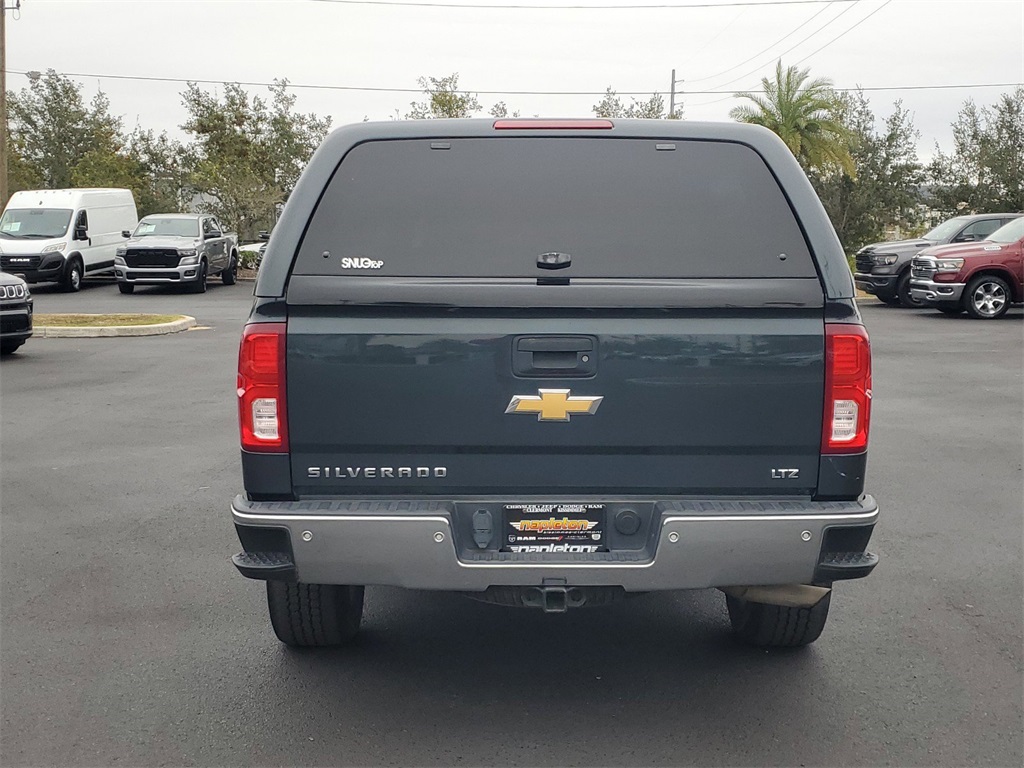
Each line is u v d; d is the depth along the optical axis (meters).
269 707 4.16
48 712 4.12
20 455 8.80
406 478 3.75
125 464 8.48
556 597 3.71
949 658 4.64
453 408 3.70
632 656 4.68
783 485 3.74
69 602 5.36
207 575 5.79
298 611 4.49
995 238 21.34
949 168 43.53
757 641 4.70
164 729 3.97
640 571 3.64
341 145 3.90
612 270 3.74
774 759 3.73
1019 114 42.19
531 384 3.69
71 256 28.75
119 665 4.57
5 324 14.55
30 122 56.59
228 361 14.83
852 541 3.69
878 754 3.77
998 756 3.76
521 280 3.71
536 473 3.74
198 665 4.57
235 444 9.24
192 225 29.97
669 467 3.73
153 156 49.69
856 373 3.68
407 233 3.79
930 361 14.59
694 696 4.25
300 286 3.70
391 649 4.77
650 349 3.67
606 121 3.95
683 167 3.89
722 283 3.70
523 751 3.79
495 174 3.88
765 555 3.64
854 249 42.50
